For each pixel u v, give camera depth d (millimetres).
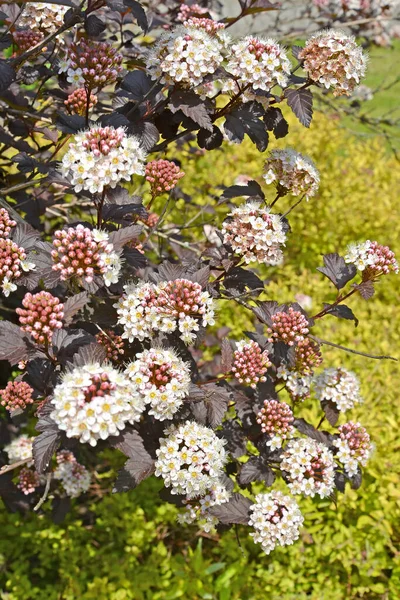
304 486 2734
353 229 7410
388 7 5465
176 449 2340
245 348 2625
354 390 3193
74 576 4262
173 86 2613
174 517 4598
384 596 4082
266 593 4164
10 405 2309
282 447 2934
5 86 2605
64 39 3471
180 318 2371
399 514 4141
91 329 2629
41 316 2158
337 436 3195
